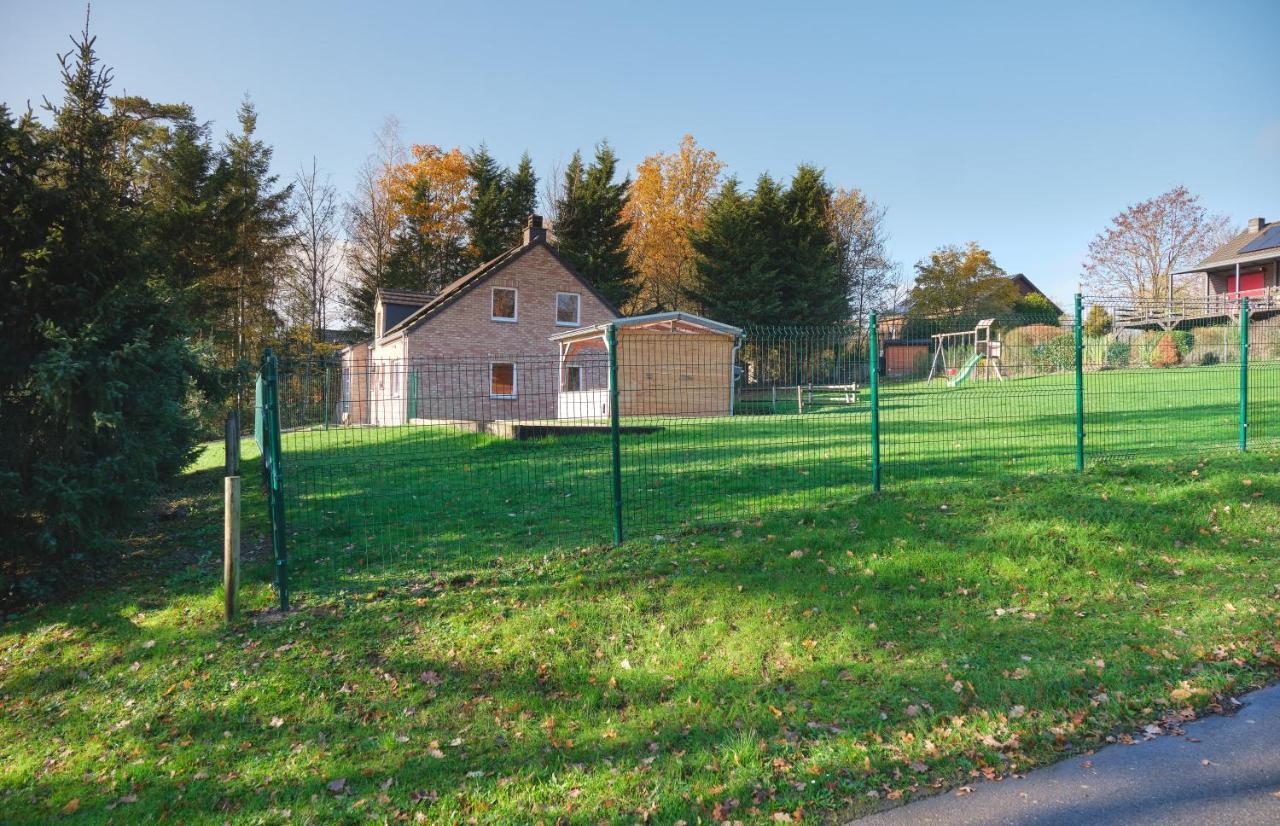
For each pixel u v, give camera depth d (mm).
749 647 4973
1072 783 3414
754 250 38312
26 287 6477
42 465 6473
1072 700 4148
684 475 9805
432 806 3561
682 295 45125
